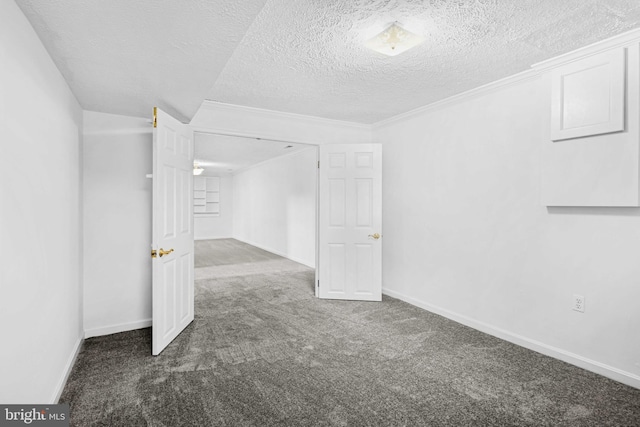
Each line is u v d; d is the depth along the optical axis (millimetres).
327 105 3574
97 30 1582
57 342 1953
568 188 2398
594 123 2230
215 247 9070
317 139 4164
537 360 2508
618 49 2121
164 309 2670
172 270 2824
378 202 4043
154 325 2541
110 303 3029
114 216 3033
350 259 4094
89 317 2938
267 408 1906
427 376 2275
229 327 3170
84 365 2404
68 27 1549
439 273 3539
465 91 3148
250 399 1993
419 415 1851
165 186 2668
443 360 2508
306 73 2705
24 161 1432
